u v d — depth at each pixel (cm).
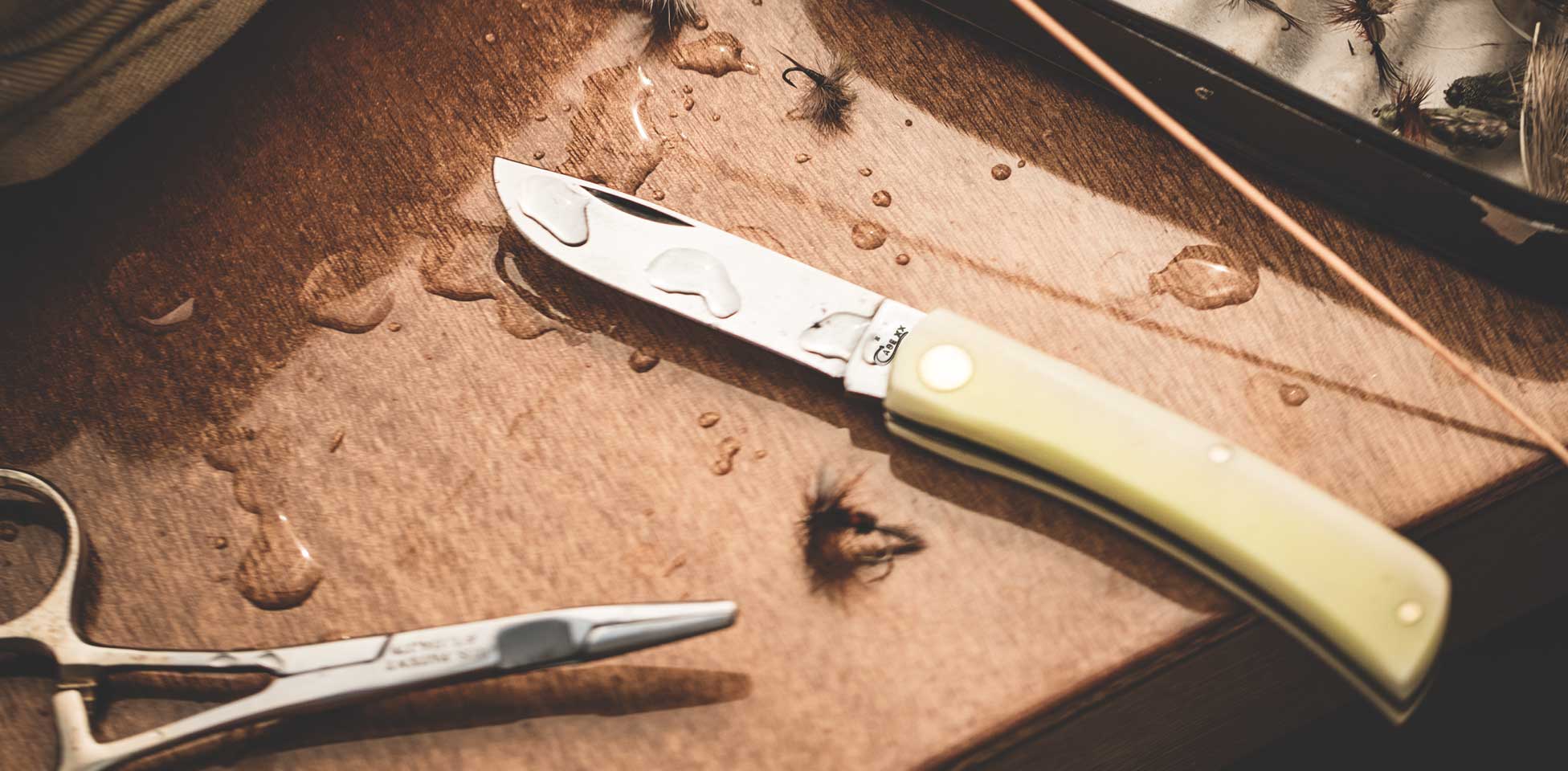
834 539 38
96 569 38
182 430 39
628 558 38
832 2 43
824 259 40
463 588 38
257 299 40
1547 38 40
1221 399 38
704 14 42
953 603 37
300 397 40
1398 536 35
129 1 39
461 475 39
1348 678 36
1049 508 38
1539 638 47
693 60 42
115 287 41
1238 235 40
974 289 40
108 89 40
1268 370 39
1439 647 35
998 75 42
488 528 38
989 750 37
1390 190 39
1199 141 41
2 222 41
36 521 39
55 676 38
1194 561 37
